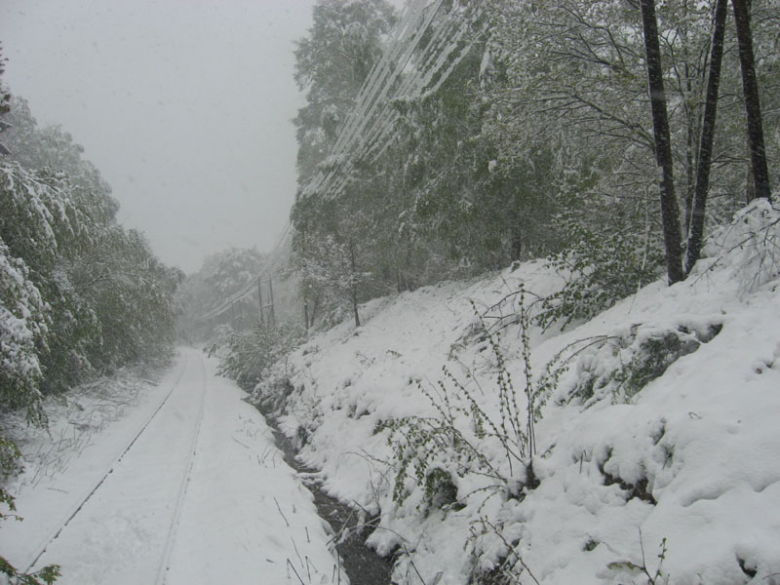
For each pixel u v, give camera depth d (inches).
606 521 127.6
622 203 352.5
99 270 657.6
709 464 112.8
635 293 278.2
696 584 94.7
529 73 339.9
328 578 195.5
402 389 364.8
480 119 490.0
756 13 308.7
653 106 262.1
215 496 267.4
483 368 323.3
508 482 176.4
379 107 745.0
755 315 165.6
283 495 282.5
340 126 929.5
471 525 181.6
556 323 326.0
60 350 478.0
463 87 560.7
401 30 619.8
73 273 609.0
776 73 306.2
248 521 229.3
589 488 140.9
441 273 790.5
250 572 185.3
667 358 175.6
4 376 312.2
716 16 245.9
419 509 222.4
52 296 465.4
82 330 515.8
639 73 324.2
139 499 263.1
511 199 555.8
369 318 788.6
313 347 801.6
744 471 105.4
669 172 259.3
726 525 99.3
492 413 247.3
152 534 215.5
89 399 535.8
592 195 347.3
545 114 342.3
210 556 197.8
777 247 185.6
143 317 775.1
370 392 387.5
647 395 162.2
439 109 600.4
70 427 423.2
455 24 554.6
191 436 420.2
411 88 673.0
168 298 981.8
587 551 126.2
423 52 612.4
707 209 342.3
